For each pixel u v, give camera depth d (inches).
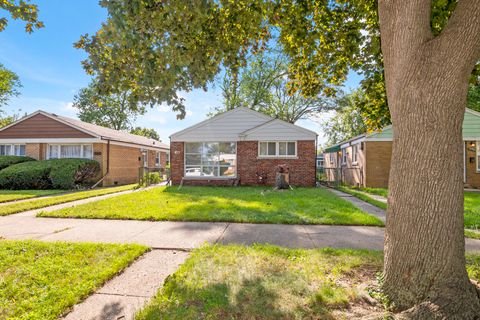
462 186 88.7
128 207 274.7
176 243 162.1
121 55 155.6
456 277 84.8
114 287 107.0
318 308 87.7
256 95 991.6
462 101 87.9
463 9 85.8
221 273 114.1
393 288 91.8
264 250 143.3
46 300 94.0
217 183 535.5
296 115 1043.3
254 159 526.0
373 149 521.7
